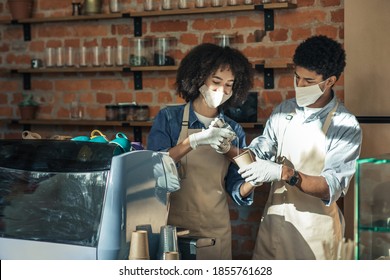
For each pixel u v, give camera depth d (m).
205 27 4.18
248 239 4.13
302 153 2.99
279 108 3.11
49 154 2.21
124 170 2.04
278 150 3.09
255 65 3.95
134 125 4.27
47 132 4.73
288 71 3.99
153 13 4.18
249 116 3.99
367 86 3.70
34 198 2.19
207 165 2.99
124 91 4.47
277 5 3.86
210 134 2.78
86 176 2.10
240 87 3.00
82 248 2.04
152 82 4.38
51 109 4.73
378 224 1.87
